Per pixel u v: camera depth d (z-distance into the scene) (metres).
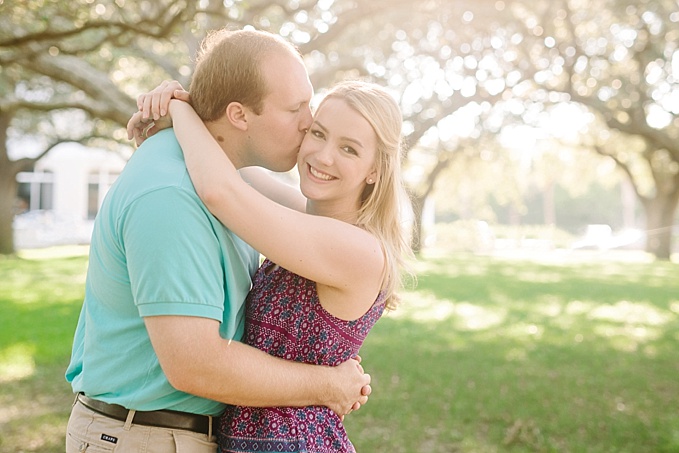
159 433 1.86
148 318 1.72
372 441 5.21
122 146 23.72
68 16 5.49
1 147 20.67
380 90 2.05
